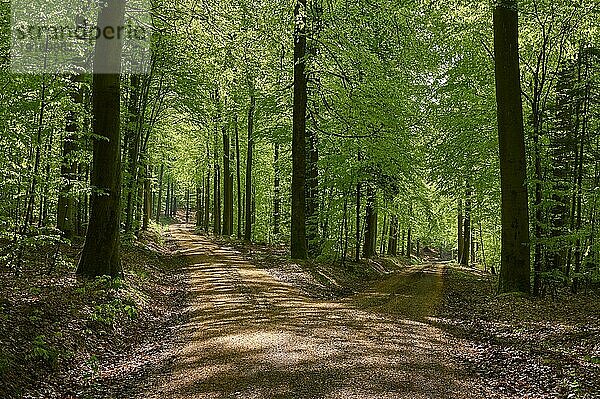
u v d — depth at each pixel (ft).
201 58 49.73
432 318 41.29
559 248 51.42
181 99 79.87
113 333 32.04
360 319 37.70
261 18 49.14
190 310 41.68
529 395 22.63
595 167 67.97
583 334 32.12
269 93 76.84
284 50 59.88
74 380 24.25
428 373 25.02
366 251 97.76
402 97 76.18
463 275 88.69
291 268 63.10
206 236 136.36
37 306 30.19
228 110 101.76
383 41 70.90
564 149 59.31
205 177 155.74
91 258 40.73
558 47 54.75
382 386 22.53
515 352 29.66
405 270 103.60
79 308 32.35
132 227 79.51
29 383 22.16
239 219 117.60
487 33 59.77
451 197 86.79
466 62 68.39
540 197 52.80
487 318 40.52
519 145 47.78
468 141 69.15
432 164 78.59
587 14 49.75
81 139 52.65
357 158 74.33
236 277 58.54
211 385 22.86
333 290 57.67
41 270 42.63
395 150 73.00
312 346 28.81
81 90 53.52
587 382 23.12
